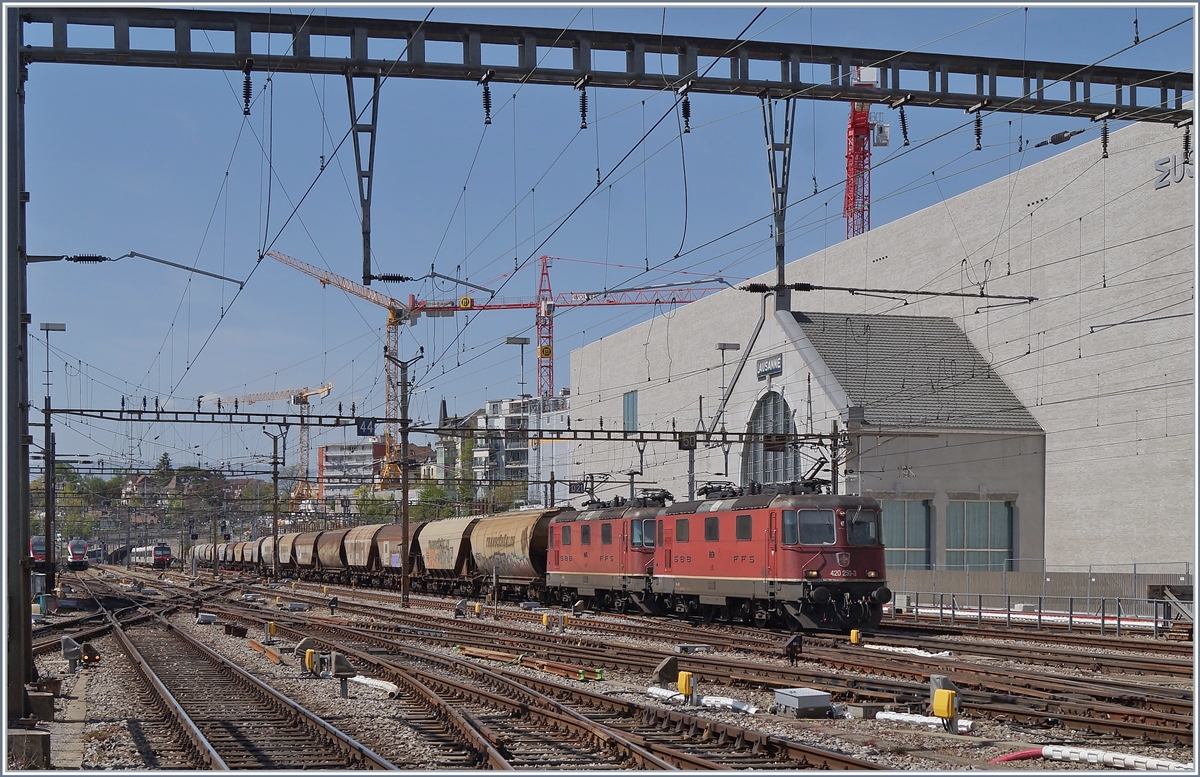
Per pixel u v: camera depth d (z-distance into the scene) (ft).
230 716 56.29
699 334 236.02
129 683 73.36
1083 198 162.20
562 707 53.42
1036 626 114.21
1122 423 155.12
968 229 184.85
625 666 76.74
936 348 183.42
